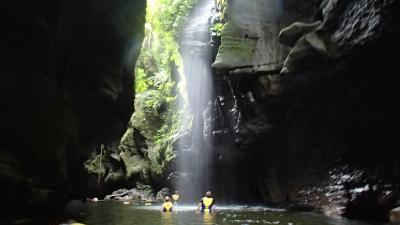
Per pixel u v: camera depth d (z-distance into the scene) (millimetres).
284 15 19547
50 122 11594
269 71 19328
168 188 34781
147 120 38906
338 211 16766
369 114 15461
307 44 16312
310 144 19156
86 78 13508
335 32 15617
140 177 38875
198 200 29969
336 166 17656
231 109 23750
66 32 11773
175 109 35344
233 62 19922
